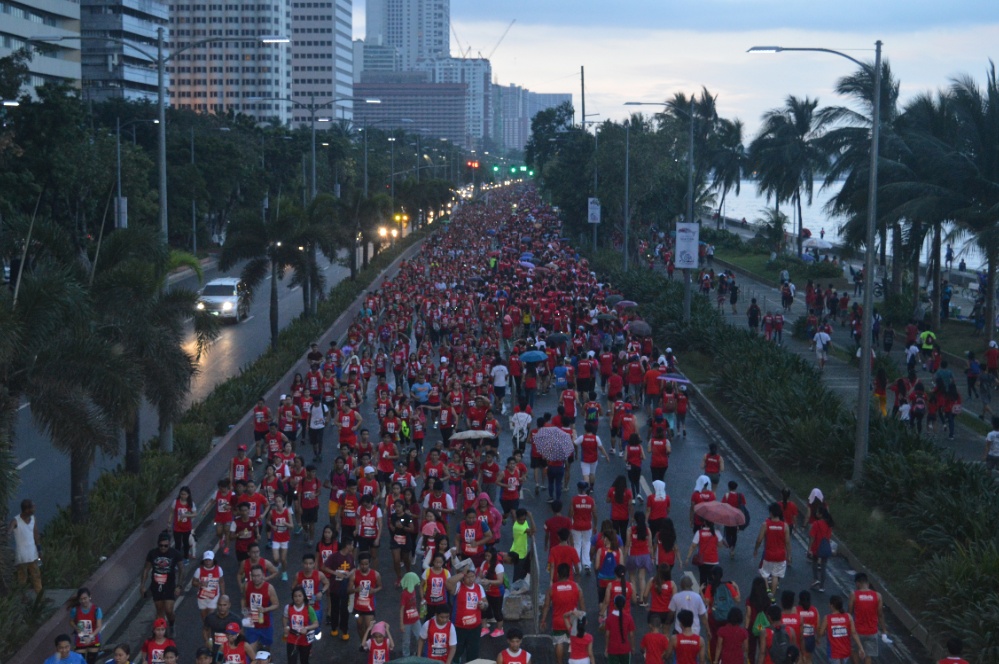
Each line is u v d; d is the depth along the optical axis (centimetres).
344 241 4688
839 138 5359
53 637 1472
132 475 2147
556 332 3919
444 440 2636
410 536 1827
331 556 1591
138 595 1784
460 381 2886
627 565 1673
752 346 3719
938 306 4584
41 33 12025
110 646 1574
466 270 6303
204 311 2328
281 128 11144
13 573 1584
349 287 5725
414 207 10269
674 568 1864
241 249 3919
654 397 3023
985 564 1636
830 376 3803
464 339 3716
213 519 2219
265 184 9775
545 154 14588
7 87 5394
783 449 2564
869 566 1888
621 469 2586
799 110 7894
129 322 2091
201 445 2473
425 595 1469
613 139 7788
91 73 15975
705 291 6022
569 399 2728
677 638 1279
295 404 2667
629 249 8006
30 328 1664
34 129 5491
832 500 2266
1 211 4569
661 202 8744
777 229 8412
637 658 1539
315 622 1416
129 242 2175
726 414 3192
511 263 6638
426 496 1891
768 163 8106
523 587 1717
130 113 9594
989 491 2072
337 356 3362
